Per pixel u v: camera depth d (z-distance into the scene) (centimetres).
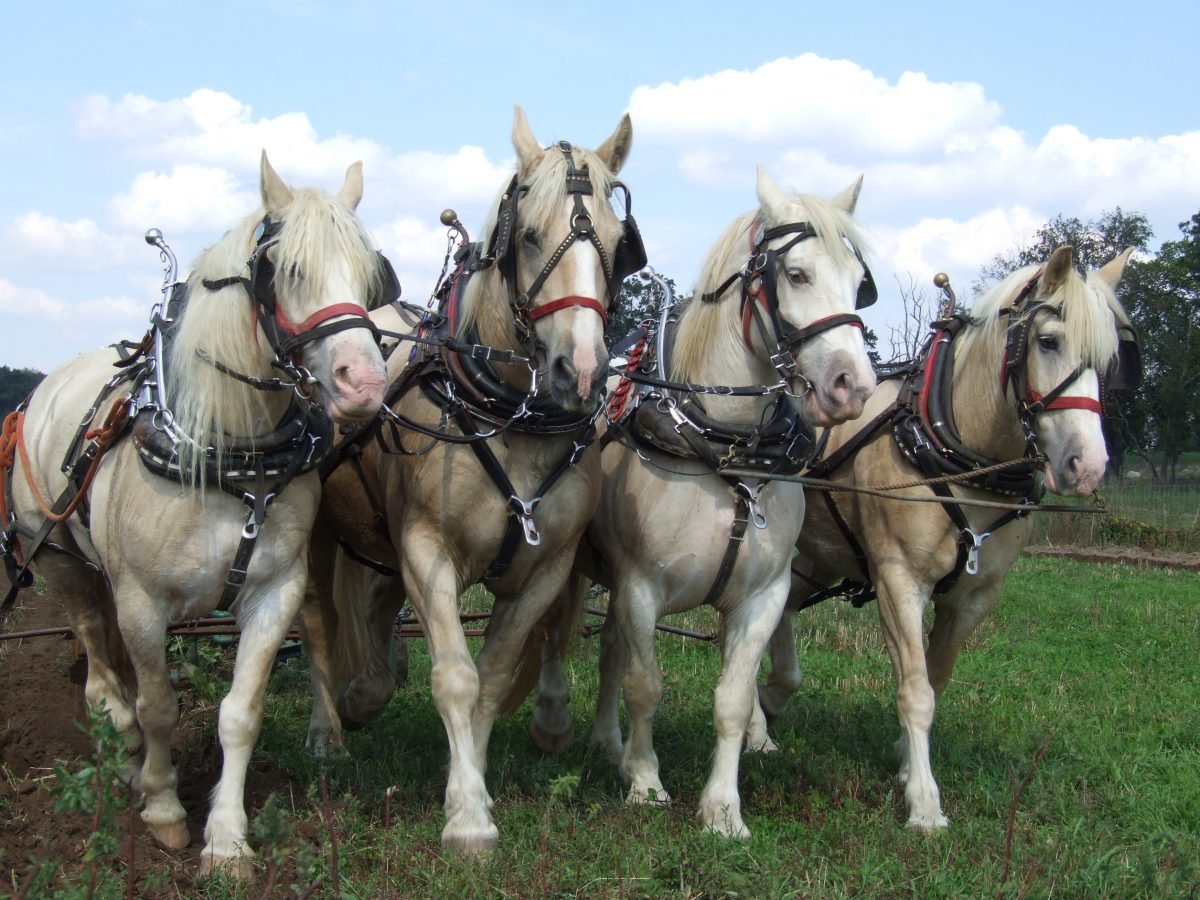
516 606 471
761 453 462
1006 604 1136
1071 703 720
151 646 420
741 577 474
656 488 471
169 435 406
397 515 468
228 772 411
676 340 485
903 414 509
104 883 329
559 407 436
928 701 496
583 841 431
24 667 671
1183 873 411
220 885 383
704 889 394
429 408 450
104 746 308
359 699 575
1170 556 1677
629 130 450
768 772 552
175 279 453
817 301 433
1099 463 451
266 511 418
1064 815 499
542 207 409
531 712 676
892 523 507
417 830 441
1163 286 3488
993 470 484
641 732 498
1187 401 3158
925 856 439
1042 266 496
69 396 501
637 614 482
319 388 396
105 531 429
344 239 394
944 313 536
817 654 858
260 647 421
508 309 431
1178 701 733
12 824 436
